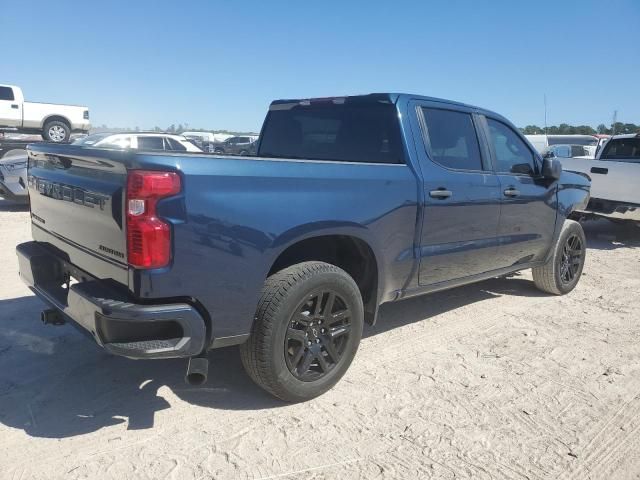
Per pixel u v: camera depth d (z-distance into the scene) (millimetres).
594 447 3109
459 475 2814
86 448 2928
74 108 23688
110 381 3695
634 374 4066
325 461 2889
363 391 3666
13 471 2717
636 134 10477
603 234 10930
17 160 10781
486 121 4891
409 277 4121
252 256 3066
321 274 3350
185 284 2855
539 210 5383
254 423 3227
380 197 3727
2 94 21922
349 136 4410
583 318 5328
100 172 3037
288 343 3320
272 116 5133
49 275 3627
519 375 3998
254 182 3080
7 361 3941
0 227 9273
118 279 2914
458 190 4332
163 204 2752
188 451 2932
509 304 5738
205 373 3006
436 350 4422
